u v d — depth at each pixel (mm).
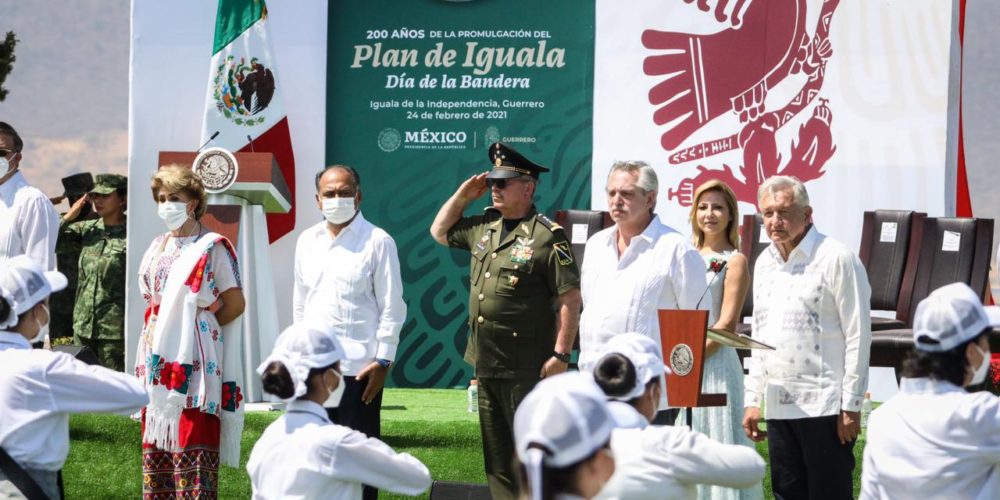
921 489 8773
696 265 11797
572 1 21531
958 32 21516
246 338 18391
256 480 9461
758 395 12695
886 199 21219
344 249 13750
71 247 21688
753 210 21312
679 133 21422
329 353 9594
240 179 18047
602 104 21516
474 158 21656
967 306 8859
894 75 21234
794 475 12391
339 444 9281
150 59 20672
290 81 21234
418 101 21641
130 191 20344
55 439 10000
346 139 21641
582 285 12305
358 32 21625
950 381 8891
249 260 18531
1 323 10031
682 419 13297
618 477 8266
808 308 12164
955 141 21406
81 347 15906
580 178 21562
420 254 21672
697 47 21406
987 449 8648
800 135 21344
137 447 16234
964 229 18875
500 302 12797
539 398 5367
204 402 12859
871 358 17562
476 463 15953
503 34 21578
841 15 21297
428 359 21625
